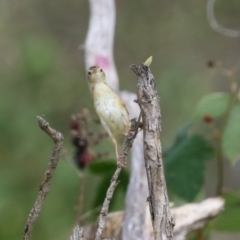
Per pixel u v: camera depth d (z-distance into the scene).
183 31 17.45
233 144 7.28
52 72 14.88
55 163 4.09
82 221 7.39
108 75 8.23
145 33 17.41
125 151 4.39
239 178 15.33
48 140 13.23
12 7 17.23
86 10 17.89
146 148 4.18
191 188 7.33
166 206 4.24
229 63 17.16
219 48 17.30
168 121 15.34
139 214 6.52
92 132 7.26
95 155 7.47
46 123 3.96
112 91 5.39
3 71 14.85
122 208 7.70
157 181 4.20
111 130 5.38
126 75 16.92
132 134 4.38
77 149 7.32
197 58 17.23
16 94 14.37
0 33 16.64
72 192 11.50
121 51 17.25
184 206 6.86
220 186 7.46
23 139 13.11
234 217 7.50
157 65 17.16
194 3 17.48
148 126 4.16
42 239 11.12
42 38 15.93
